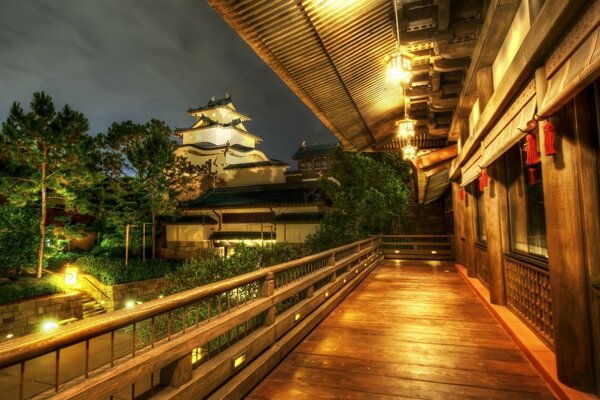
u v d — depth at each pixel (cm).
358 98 570
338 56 421
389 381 337
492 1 335
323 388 325
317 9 332
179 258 2370
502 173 558
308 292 536
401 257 1363
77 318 1487
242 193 2511
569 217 275
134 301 1672
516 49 351
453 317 556
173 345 244
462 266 1044
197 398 261
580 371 273
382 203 1229
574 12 209
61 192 1559
